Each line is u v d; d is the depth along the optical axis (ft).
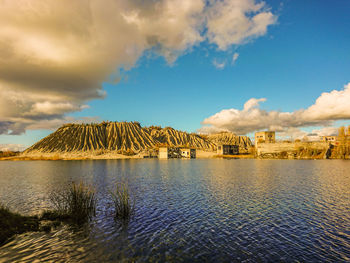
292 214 65.46
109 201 81.30
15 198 90.12
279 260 39.01
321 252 42.01
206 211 68.80
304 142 512.63
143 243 45.75
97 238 47.75
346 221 59.11
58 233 50.01
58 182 141.79
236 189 107.45
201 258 39.75
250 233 51.19
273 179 145.18
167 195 93.61
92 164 387.96
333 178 148.36
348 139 476.13
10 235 47.60
